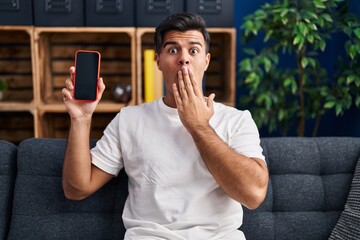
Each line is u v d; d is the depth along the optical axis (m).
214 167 1.13
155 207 1.21
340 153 1.44
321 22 2.17
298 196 1.39
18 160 1.38
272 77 2.50
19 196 1.35
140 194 1.24
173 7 2.26
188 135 1.23
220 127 1.24
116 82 2.63
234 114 1.27
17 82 2.60
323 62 2.76
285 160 1.42
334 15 2.37
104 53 2.60
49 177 1.37
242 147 1.20
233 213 1.23
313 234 1.36
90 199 1.36
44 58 2.42
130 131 1.27
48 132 2.57
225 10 2.29
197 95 1.19
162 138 1.24
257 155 1.19
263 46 2.76
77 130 1.21
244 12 2.75
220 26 2.30
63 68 2.58
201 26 1.26
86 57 1.19
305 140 1.47
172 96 1.26
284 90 2.47
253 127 1.25
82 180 1.23
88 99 1.19
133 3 2.27
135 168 1.26
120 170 1.38
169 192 1.21
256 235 1.35
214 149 1.13
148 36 2.58
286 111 2.44
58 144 1.41
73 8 2.25
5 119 2.65
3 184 1.36
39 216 1.34
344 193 1.40
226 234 1.22
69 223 1.34
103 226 1.34
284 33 2.26
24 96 2.61
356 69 2.28
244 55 2.78
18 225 1.33
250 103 2.74
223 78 2.61
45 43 2.44
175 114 1.26
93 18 2.26
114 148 1.28
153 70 2.33
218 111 1.28
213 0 2.27
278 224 1.37
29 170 1.37
